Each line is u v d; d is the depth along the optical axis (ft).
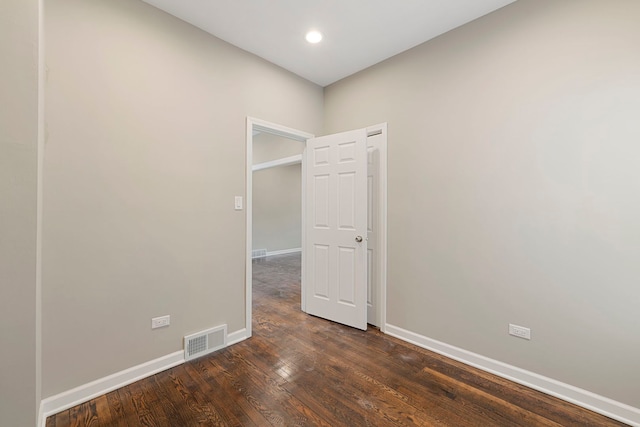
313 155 10.25
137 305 6.40
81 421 5.09
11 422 3.44
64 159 5.42
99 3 5.85
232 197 8.18
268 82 9.08
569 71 5.71
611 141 5.28
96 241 5.82
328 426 5.01
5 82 3.41
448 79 7.52
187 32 7.22
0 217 3.37
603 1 5.32
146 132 6.50
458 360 7.29
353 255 9.22
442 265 7.64
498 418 5.23
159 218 6.73
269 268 18.92
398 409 5.45
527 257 6.25
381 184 9.07
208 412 5.34
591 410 5.44
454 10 6.73
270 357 7.39
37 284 3.85
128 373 6.24
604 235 5.36
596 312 5.44
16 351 3.47
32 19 3.59
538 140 6.09
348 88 10.07
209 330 7.63
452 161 7.45
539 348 6.09
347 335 8.73
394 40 7.97
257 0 6.43
